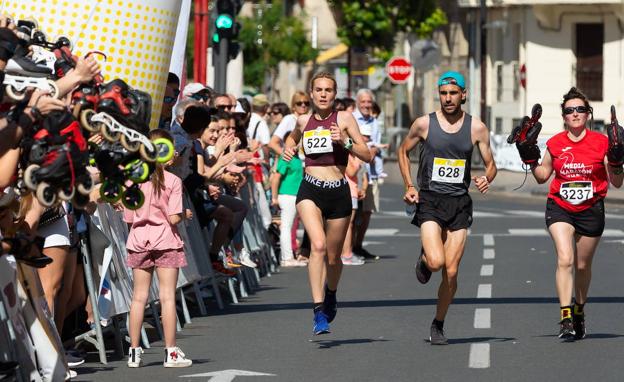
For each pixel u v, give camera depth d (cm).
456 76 2005
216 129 2655
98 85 1561
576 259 2095
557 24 8250
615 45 8169
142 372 1825
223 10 3816
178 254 1886
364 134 3553
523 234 4284
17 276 1558
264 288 2984
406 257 3647
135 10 2184
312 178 2089
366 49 8631
